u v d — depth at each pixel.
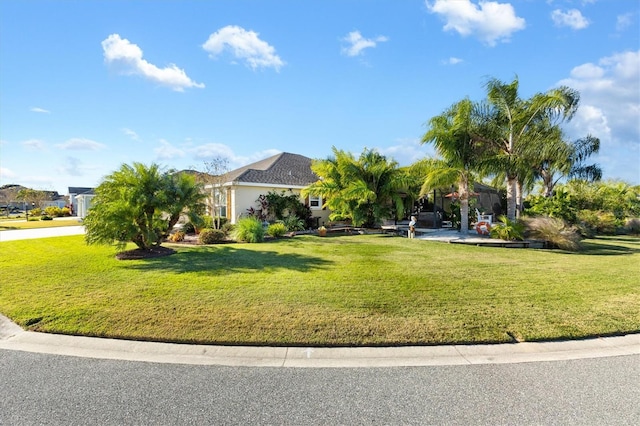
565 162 17.48
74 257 8.91
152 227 9.33
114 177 8.85
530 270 7.32
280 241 12.71
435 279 6.43
